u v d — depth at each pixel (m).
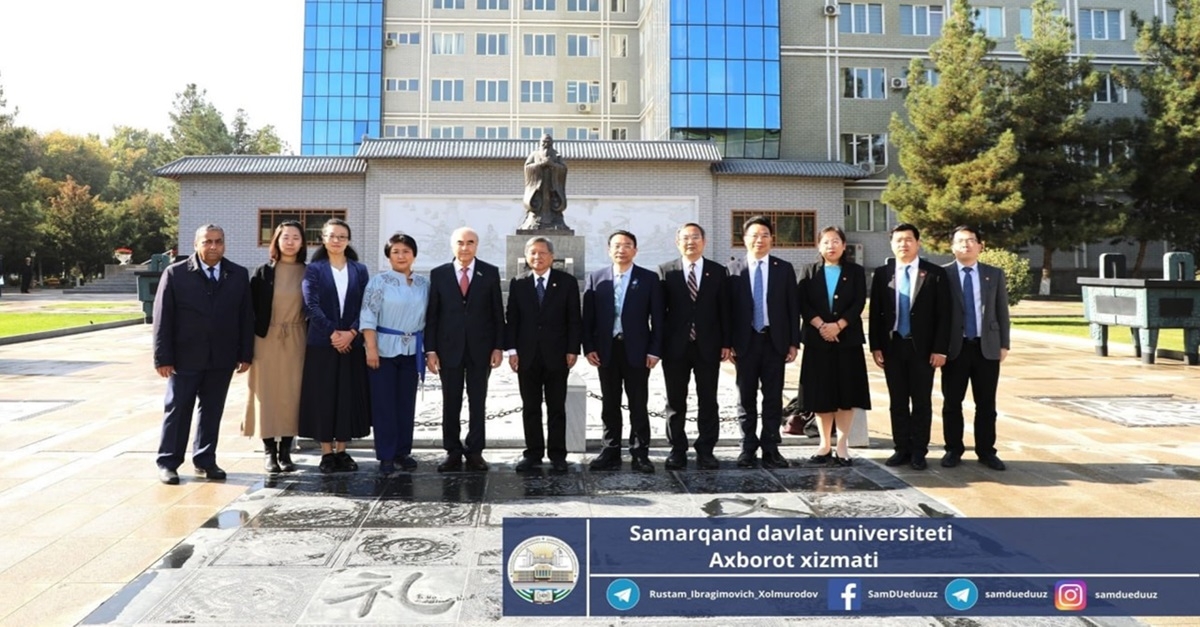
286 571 3.14
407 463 4.97
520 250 10.94
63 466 5.02
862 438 5.74
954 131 22.05
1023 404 7.73
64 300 28.36
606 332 4.98
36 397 7.94
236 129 50.22
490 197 23.28
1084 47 29.91
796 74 29.20
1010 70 24.12
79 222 42.78
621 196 23.75
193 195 23.33
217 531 3.67
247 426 5.01
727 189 24.31
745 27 28.44
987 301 5.08
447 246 23.17
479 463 4.95
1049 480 4.73
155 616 2.72
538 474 4.86
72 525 3.77
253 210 23.39
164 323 4.61
